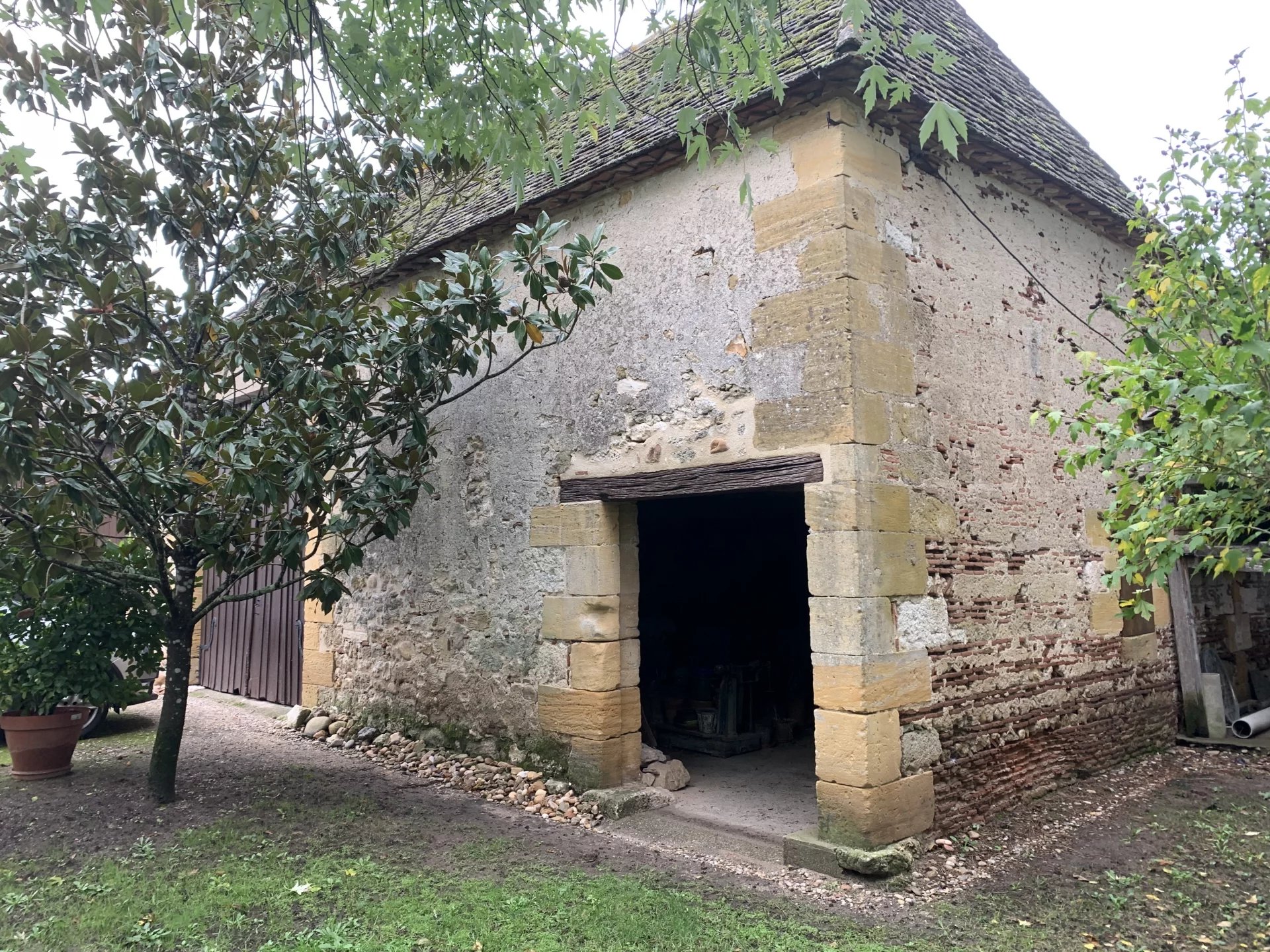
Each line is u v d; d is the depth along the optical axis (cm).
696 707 773
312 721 810
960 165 583
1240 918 399
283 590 947
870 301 493
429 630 722
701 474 539
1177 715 748
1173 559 346
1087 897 424
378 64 398
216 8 574
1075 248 689
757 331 520
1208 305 407
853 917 400
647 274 588
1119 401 388
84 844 473
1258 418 303
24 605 628
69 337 481
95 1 343
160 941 356
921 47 326
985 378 573
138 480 488
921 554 501
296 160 550
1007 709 555
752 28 348
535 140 414
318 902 398
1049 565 608
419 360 548
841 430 473
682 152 563
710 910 402
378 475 573
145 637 677
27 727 609
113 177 543
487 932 371
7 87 518
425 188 895
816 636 475
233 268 578
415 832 511
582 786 588
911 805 474
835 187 491
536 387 656
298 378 525
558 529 626
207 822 513
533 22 382
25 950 350
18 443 448
